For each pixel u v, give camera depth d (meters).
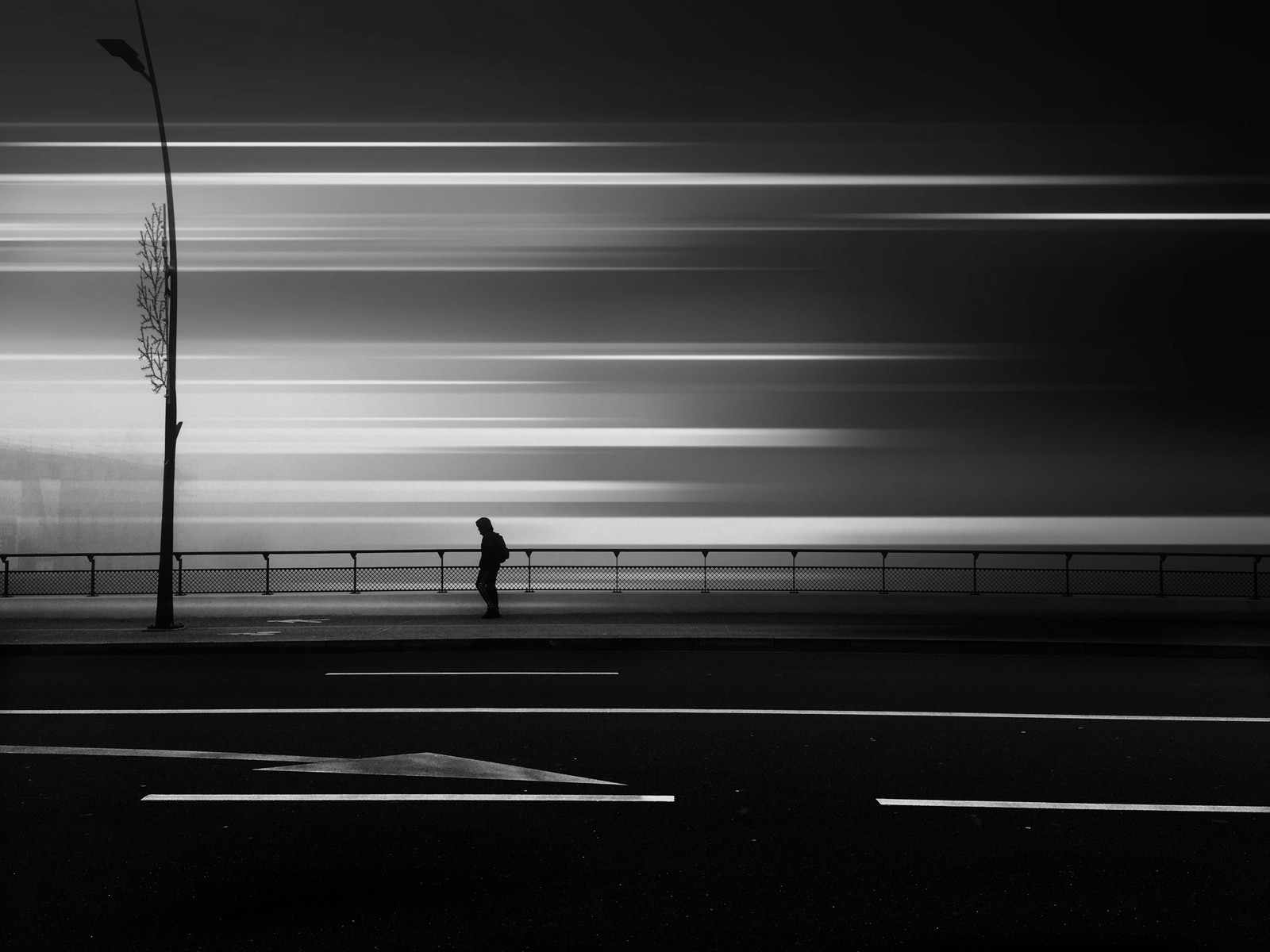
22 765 7.08
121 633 14.09
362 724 8.43
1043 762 7.19
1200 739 7.97
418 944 4.14
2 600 17.19
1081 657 12.52
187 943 4.16
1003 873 4.98
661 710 9.07
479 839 5.48
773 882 4.84
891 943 4.17
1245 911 4.52
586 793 6.36
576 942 4.15
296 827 5.68
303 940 4.19
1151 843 5.43
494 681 10.62
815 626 14.65
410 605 16.91
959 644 13.05
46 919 4.40
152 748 7.58
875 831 5.62
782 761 7.21
